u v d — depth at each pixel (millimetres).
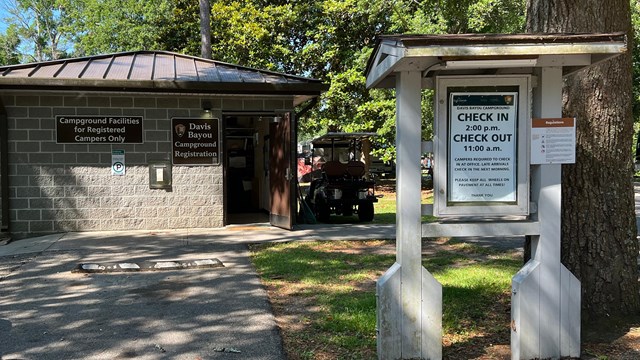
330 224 12273
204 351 4504
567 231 4957
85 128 10547
